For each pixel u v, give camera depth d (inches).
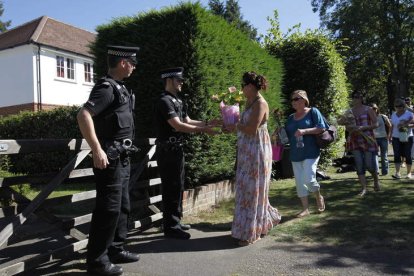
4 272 136.9
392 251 175.6
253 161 195.2
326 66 435.2
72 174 160.7
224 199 288.7
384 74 1601.9
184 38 246.7
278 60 391.9
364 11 1412.4
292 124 238.2
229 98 221.9
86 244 171.2
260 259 171.3
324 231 206.8
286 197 299.9
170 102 194.7
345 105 474.0
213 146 267.0
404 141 358.6
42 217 153.6
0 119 511.8
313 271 156.0
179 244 194.4
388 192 294.7
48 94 901.2
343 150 536.7
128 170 162.4
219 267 163.3
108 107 149.6
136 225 203.0
